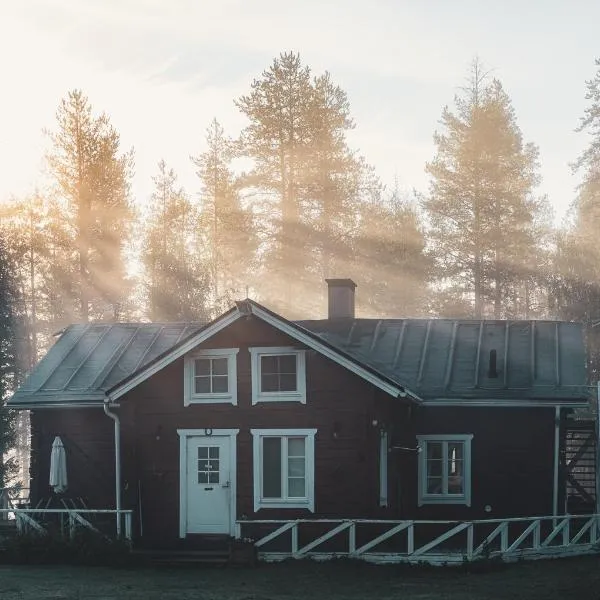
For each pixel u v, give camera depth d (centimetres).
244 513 2653
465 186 5700
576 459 2895
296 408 2645
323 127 5347
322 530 2595
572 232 6900
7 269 5638
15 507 3234
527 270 5759
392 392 2555
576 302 5625
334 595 2119
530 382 2811
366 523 2572
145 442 2744
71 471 2980
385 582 2278
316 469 2617
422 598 2067
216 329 2666
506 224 5675
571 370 2853
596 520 2669
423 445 2855
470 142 5706
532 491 2789
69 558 2638
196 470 2706
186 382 2728
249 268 5491
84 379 3050
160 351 3155
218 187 6106
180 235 6281
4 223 6094
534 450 2798
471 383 2834
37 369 3136
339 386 2623
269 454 2664
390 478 2708
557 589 2139
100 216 5647
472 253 5675
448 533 2472
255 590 2188
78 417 2997
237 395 2691
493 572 2388
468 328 3091
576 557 2566
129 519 2705
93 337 3281
